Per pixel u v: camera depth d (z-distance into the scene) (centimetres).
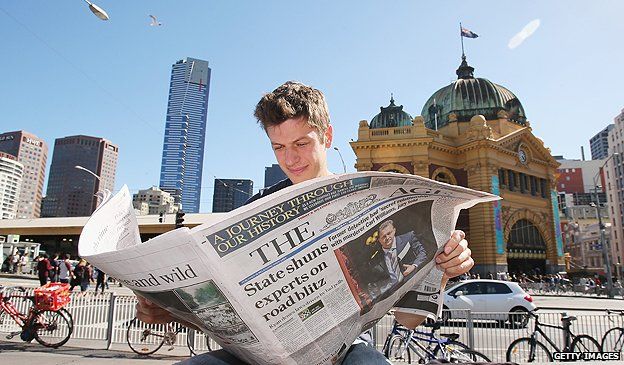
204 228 103
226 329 117
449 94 4478
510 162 3853
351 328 127
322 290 120
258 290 111
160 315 150
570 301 2509
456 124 3934
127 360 706
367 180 127
